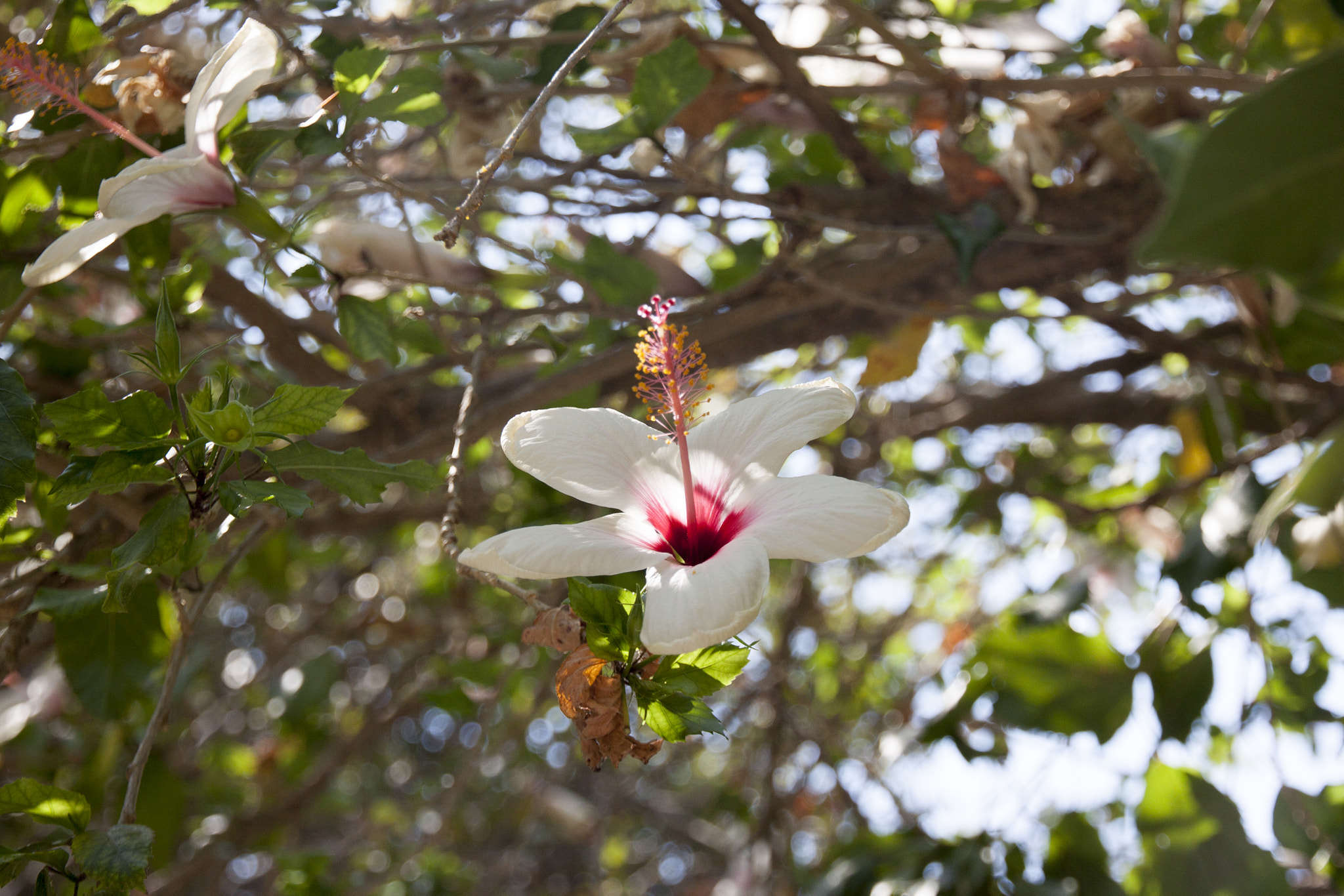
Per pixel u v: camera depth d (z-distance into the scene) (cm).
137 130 76
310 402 67
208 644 151
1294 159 53
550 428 67
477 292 80
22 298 75
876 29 83
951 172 88
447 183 86
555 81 68
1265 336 87
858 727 160
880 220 89
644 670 64
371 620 139
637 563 63
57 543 80
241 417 66
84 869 65
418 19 89
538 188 87
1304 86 53
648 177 88
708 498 66
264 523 74
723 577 62
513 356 98
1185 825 87
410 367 90
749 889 138
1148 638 89
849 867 95
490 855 170
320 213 84
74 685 80
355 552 165
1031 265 93
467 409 74
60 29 76
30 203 80
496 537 64
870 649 163
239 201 72
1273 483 88
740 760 173
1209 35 109
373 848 158
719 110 88
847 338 118
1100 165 91
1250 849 86
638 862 218
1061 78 83
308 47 84
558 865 216
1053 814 97
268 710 123
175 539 67
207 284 91
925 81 88
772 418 67
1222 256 53
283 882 122
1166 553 114
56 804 67
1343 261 53
